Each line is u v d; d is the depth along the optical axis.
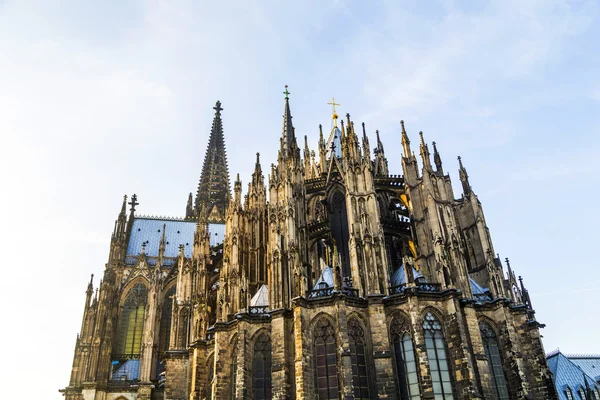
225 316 66.12
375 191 74.31
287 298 64.06
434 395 53.97
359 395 55.53
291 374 58.88
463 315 60.16
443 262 61.75
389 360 55.91
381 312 58.59
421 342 55.72
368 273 61.97
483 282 71.62
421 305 58.72
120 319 101.06
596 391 89.50
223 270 71.75
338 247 76.00
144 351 86.56
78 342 93.62
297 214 74.69
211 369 67.69
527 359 63.28
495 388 59.56
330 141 98.31
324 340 57.94
